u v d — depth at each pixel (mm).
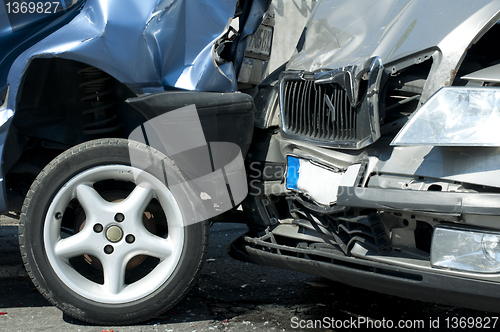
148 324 2594
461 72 2326
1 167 2562
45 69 2672
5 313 2689
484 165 2004
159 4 2553
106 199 2721
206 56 2650
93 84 2812
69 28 2539
